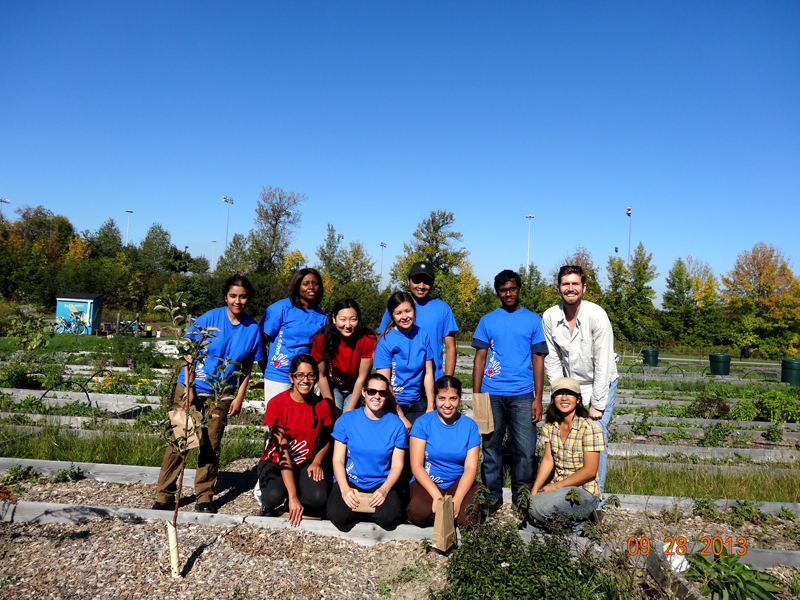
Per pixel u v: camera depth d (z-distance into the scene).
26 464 5.55
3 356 13.57
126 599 3.15
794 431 9.41
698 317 43.38
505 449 6.62
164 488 4.56
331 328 4.68
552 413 4.37
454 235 55.41
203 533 4.02
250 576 3.47
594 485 4.24
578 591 3.15
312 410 4.44
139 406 9.08
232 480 5.57
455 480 4.32
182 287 41.38
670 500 5.08
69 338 22.84
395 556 3.80
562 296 4.77
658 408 11.46
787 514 4.91
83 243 61.03
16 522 4.16
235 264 52.00
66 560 3.56
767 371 25.36
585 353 4.79
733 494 5.53
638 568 3.65
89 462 5.73
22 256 44.75
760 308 41.16
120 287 44.75
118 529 4.05
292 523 4.20
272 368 4.95
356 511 4.05
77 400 9.19
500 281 4.80
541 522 4.12
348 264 63.12
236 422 8.18
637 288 40.88
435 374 4.96
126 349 15.84
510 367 4.75
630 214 43.44
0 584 3.22
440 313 4.96
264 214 53.75
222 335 4.66
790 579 3.82
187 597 3.20
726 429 8.72
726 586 3.20
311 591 3.34
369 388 4.11
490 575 3.21
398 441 4.23
